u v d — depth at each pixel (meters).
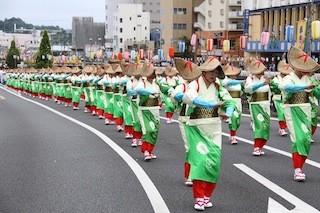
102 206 7.27
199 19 84.19
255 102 11.47
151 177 9.20
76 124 18.20
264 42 33.59
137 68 11.55
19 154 11.62
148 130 10.68
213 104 6.65
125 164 10.46
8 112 23.91
